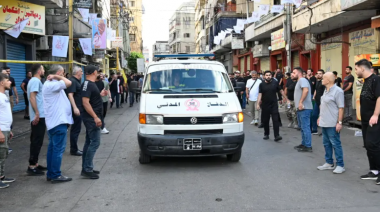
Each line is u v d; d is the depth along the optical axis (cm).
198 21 5606
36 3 1432
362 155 723
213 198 476
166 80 716
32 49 1575
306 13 1505
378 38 1137
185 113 616
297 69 770
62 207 452
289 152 764
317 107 970
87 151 575
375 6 1105
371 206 444
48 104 547
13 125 1116
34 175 607
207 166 649
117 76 1964
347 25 1466
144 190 514
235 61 3519
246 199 471
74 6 1428
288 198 474
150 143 609
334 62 1595
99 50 2627
